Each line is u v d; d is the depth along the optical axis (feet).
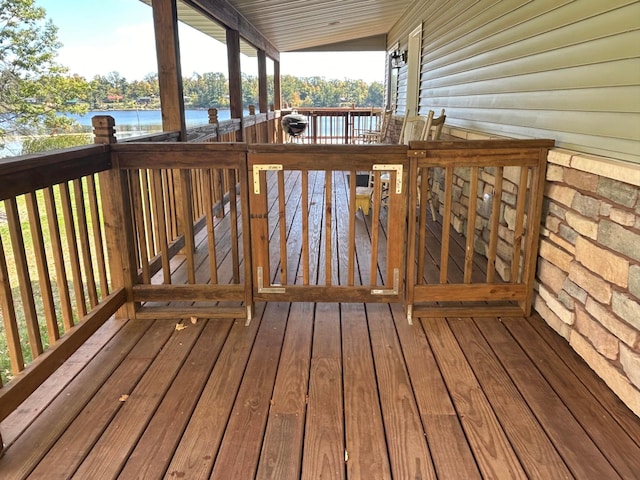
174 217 12.55
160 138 10.76
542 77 8.88
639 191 5.91
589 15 7.24
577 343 7.50
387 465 5.23
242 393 6.54
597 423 5.92
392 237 8.48
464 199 13.91
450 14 16.17
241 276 10.90
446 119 16.74
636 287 6.01
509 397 6.45
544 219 8.69
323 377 6.93
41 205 18.69
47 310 6.61
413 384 6.75
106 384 6.74
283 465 5.22
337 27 30.17
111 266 8.66
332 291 8.74
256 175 8.18
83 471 5.14
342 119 39.17
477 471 5.14
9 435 5.67
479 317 8.86
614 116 6.64
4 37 20.84
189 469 5.17
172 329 8.43
